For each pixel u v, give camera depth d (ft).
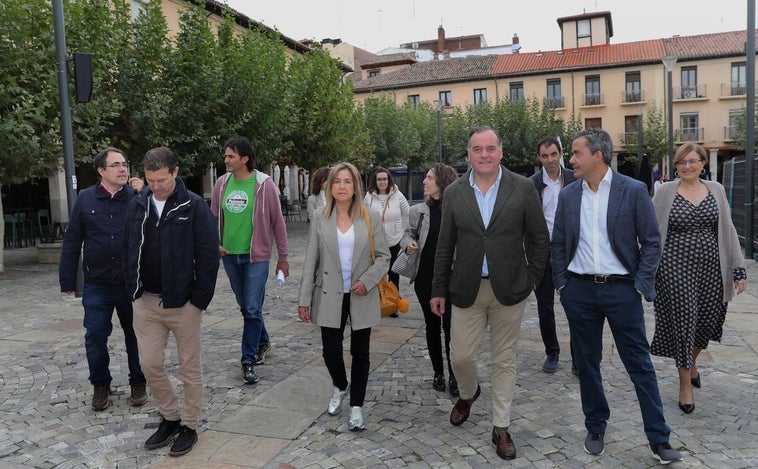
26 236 57.36
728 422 12.84
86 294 14.24
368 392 15.25
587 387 11.67
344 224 13.19
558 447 11.94
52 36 36.37
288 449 12.12
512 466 11.19
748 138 38.06
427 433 12.73
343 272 13.09
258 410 14.17
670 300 13.44
